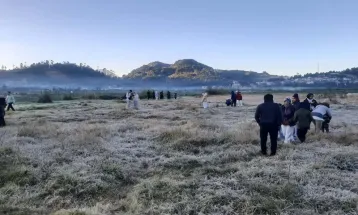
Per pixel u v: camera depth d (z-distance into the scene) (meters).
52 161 10.38
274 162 10.20
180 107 32.84
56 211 7.25
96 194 8.34
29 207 7.45
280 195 7.61
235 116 24.61
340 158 10.49
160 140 14.10
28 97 63.97
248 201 7.25
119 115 25.47
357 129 16.59
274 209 6.98
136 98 31.66
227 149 12.23
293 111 13.50
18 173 9.11
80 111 29.38
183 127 15.91
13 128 17.47
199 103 41.16
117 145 12.94
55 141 13.40
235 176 8.98
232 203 7.23
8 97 30.33
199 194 7.75
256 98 56.88
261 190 7.89
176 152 12.13
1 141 13.23
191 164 10.60
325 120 15.37
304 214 6.80
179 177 9.09
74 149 11.89
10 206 7.44
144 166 10.59
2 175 9.09
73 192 8.30
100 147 12.20
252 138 13.48
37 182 8.81
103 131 15.53
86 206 7.68
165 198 7.69
